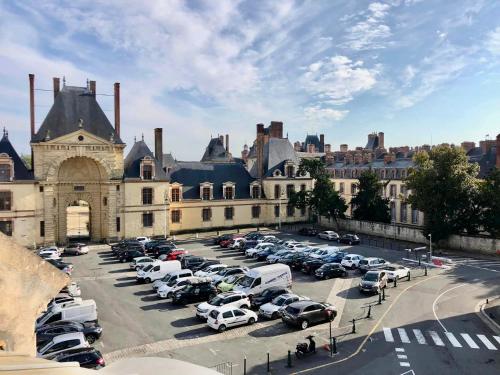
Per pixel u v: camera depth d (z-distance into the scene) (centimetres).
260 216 7819
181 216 7050
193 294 3528
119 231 6375
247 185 7775
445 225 5781
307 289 3922
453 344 2667
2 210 5631
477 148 8275
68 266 4484
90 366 2175
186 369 412
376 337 2778
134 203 6450
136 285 4103
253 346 2655
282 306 3177
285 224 8006
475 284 4094
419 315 3209
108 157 6228
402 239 6588
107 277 4397
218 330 2897
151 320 3142
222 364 2391
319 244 6156
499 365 2378
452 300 3584
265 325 3027
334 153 11300
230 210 7506
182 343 2716
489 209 5731
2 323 552
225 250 5753
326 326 2989
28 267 584
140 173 6494
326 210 7188
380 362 2412
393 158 8806
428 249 5909
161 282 3872
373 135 11288
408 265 4916
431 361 2425
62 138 5916
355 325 2997
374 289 3712
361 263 4503
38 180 5822
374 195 7294
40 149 5838
